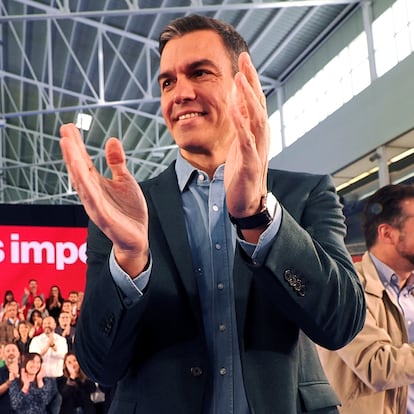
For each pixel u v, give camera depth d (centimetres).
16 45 1412
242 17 1094
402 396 211
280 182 118
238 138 89
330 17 1081
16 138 1944
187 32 115
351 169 1003
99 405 507
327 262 100
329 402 108
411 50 909
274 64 1247
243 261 98
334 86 1109
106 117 1659
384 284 219
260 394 101
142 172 1969
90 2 1165
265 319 106
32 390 501
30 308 514
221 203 114
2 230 518
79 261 529
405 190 219
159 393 104
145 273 98
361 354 204
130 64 1347
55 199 2342
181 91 113
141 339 108
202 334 106
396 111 869
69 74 1455
